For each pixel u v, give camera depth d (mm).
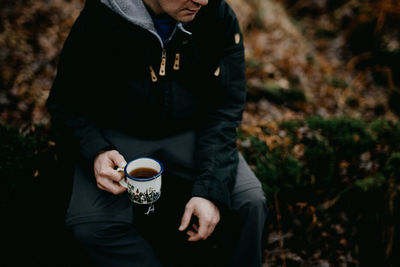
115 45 1322
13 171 1712
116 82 1421
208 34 1371
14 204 1688
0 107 3037
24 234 1722
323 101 4227
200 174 1438
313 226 2193
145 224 1724
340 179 2299
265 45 4789
